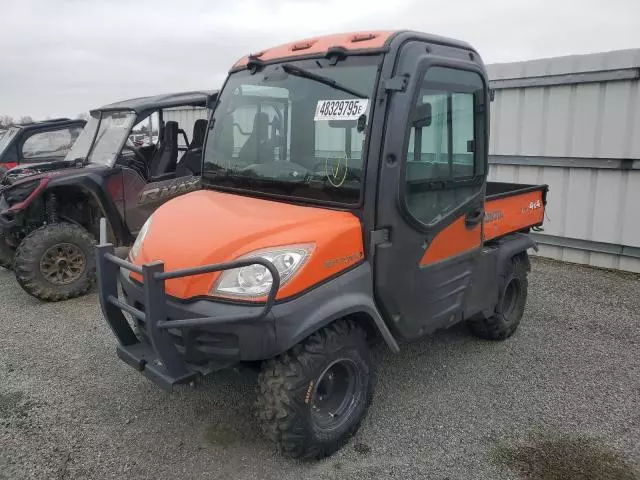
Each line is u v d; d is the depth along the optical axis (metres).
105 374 3.95
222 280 2.63
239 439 3.14
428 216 3.19
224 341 2.59
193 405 3.50
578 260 7.17
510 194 4.33
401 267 3.03
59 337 4.65
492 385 3.81
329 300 2.70
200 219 3.00
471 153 3.49
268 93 3.35
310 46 3.30
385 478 2.81
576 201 7.06
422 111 2.99
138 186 6.00
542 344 4.54
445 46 3.21
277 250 2.63
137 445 3.08
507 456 3.01
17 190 5.51
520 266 4.59
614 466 2.94
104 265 3.07
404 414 3.42
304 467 2.89
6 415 3.39
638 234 6.54
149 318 2.63
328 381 2.96
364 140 2.86
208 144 3.73
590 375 3.98
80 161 6.29
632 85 6.33
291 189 3.16
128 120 6.04
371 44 2.96
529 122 7.36
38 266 5.43
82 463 2.92
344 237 2.80
